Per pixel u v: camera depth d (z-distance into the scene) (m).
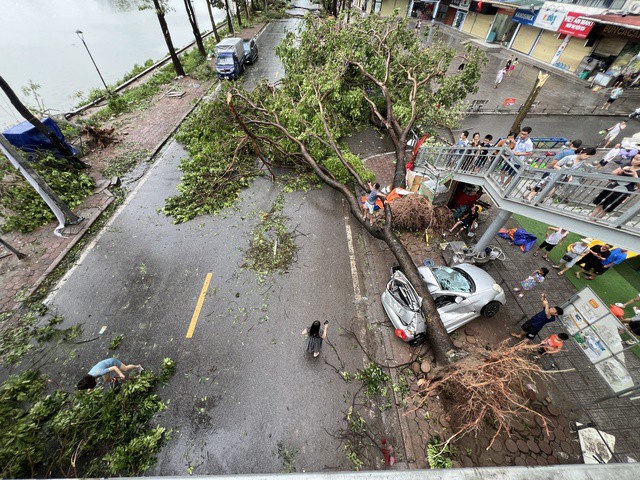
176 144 14.73
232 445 5.73
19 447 5.28
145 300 8.09
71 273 8.67
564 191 6.35
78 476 5.36
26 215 10.00
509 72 23.09
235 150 12.40
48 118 11.78
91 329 7.42
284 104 13.77
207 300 8.15
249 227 10.44
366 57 16.05
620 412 6.17
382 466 5.60
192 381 6.57
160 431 5.78
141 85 20.59
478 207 9.81
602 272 8.63
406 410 6.30
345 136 15.98
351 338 7.52
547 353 6.91
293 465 5.52
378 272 9.19
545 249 9.48
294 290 8.53
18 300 7.91
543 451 5.71
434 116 14.00
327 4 35.34
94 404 5.99
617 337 5.47
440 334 6.89
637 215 5.34
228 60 20.34
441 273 8.17
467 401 5.75
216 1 30.34
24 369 6.68
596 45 22.25
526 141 10.16
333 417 6.15
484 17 32.84
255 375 6.71
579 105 19.17
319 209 11.45
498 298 7.68
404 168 12.02
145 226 10.27
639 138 11.19
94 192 11.50
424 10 42.28
